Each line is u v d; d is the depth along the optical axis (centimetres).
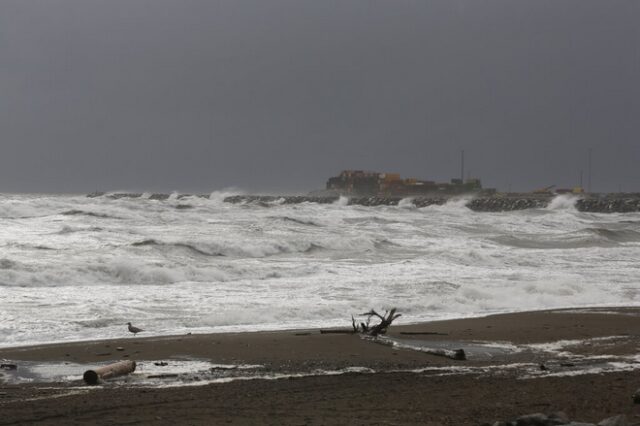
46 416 952
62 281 2577
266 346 1588
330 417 945
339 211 8319
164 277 2748
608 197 14512
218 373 1299
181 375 1274
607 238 6025
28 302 2144
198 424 908
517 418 850
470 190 19300
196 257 3541
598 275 3428
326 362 1419
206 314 2072
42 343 1628
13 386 1177
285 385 1181
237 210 7444
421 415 959
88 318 1945
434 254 3938
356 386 1177
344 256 3981
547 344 1705
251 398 1071
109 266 2727
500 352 1590
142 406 1011
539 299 2631
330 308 2225
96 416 953
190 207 7194
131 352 1505
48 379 1246
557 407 1009
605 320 2139
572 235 6019
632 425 840
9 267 2623
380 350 1577
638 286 3073
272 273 2998
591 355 1556
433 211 9919
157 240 3691
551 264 3894
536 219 8156
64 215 5416
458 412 978
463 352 1490
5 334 1722
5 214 5653
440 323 2053
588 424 827
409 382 1216
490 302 2523
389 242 4622
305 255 3991
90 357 1452
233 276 2906
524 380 1238
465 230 6475
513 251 4581
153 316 2022
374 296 2522
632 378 1256
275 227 5247
